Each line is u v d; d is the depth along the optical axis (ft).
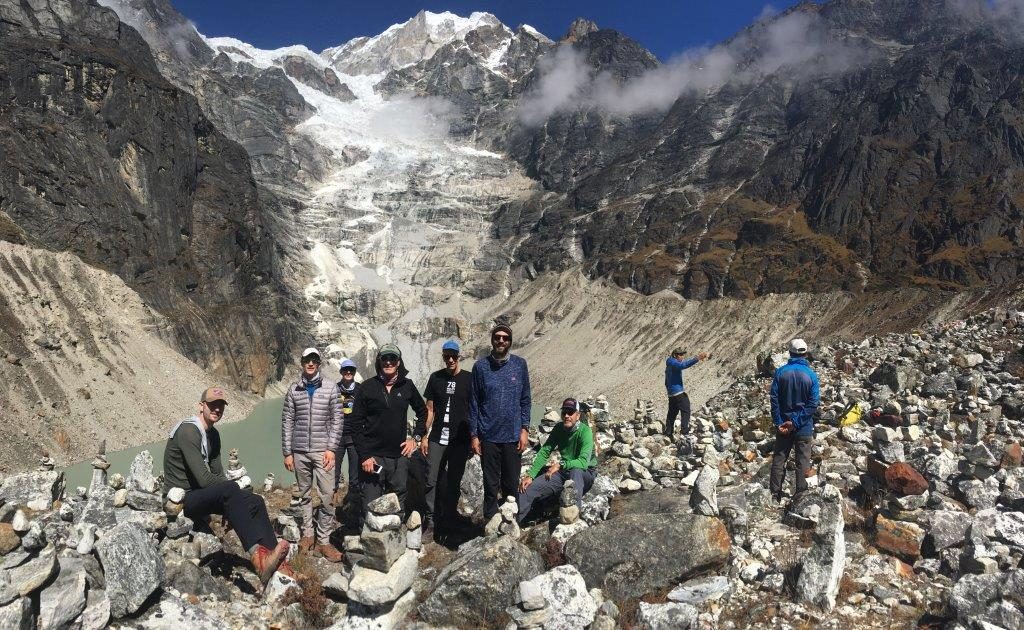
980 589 20.48
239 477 37.96
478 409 29.63
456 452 31.58
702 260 372.17
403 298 518.37
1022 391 48.73
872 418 45.47
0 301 166.81
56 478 30.37
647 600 24.14
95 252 234.38
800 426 33.12
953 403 49.73
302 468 32.22
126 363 194.70
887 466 29.66
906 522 26.71
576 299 416.87
